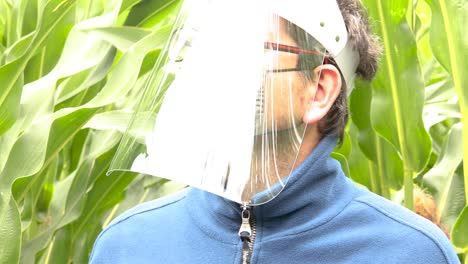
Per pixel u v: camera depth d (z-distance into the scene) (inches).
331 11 49.8
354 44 51.3
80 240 89.8
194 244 50.9
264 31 48.1
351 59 51.3
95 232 90.2
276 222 49.7
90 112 78.8
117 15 86.0
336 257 48.4
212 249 50.3
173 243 51.4
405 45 80.5
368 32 54.0
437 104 101.4
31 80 91.0
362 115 86.7
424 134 82.3
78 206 87.3
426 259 47.3
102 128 85.2
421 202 88.0
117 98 79.0
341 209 49.7
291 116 47.5
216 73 47.1
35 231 90.9
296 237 48.9
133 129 48.3
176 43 49.5
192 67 47.5
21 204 93.0
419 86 81.1
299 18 48.5
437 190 92.7
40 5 91.7
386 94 82.2
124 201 91.0
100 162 87.5
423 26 104.2
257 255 49.1
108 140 88.9
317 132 50.8
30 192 88.2
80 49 86.4
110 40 83.3
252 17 48.3
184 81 47.2
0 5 103.4
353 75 52.1
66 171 95.8
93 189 88.1
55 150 81.0
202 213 51.5
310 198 49.4
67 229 89.7
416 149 83.0
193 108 46.4
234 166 45.1
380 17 80.2
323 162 49.9
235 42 47.8
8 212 76.0
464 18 77.5
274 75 47.4
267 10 48.4
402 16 80.0
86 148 93.1
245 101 46.4
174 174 44.8
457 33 77.9
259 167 46.4
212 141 45.4
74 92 85.8
